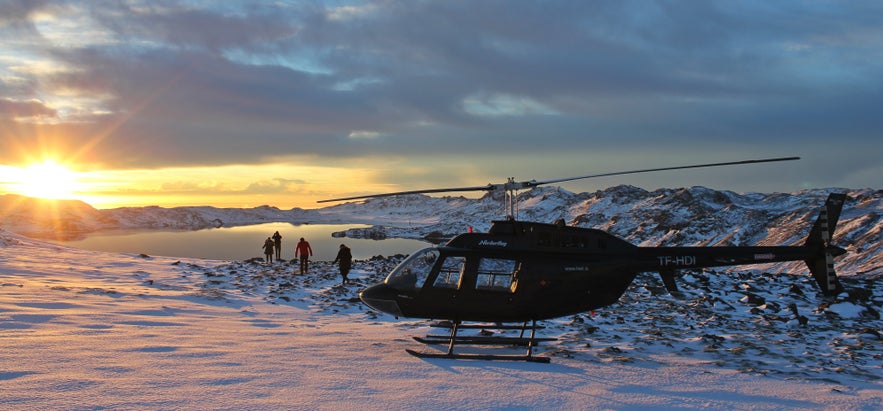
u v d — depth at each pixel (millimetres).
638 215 173500
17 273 21172
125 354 8609
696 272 24125
